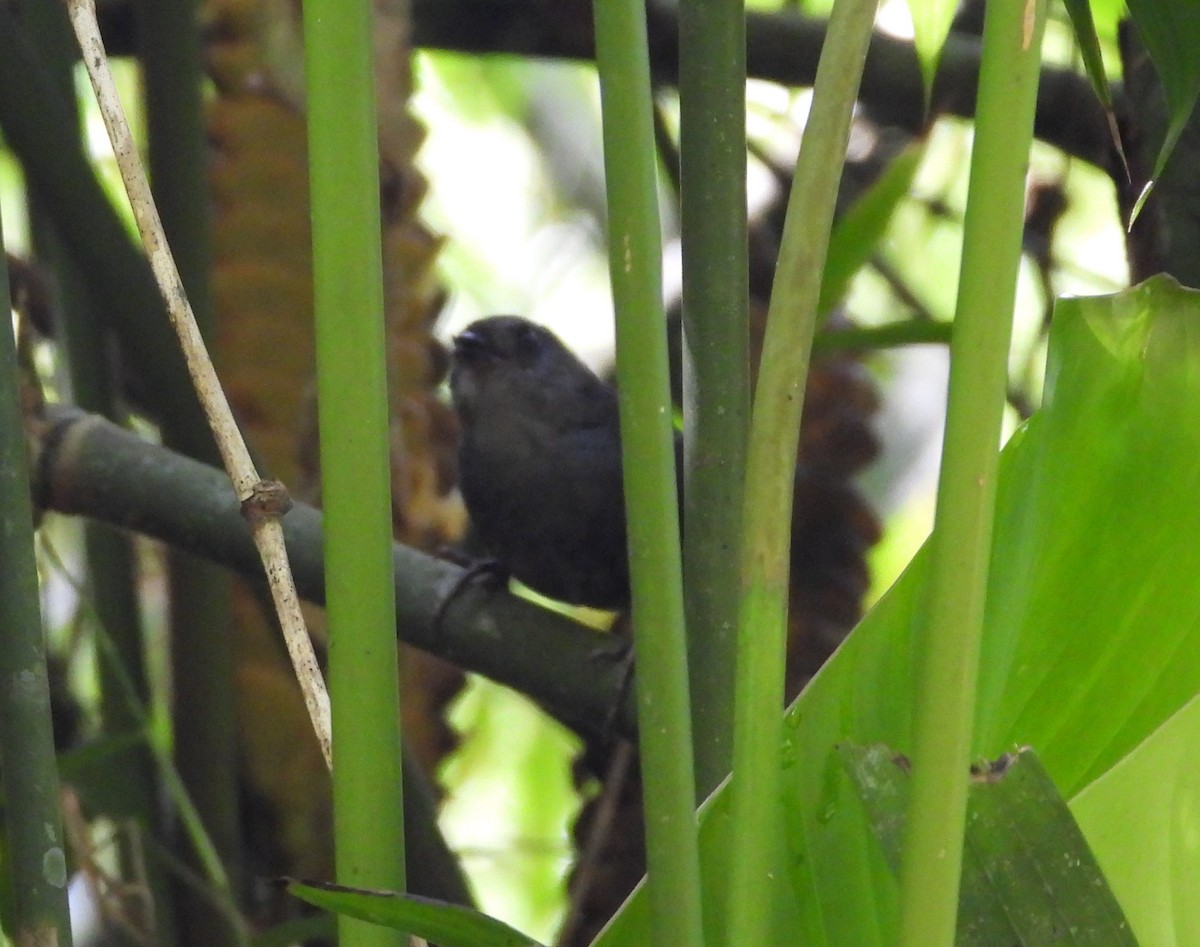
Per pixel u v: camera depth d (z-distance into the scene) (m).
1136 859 3.92
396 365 5.58
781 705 3.19
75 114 5.55
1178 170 5.48
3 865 5.44
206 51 5.57
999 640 4.51
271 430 5.56
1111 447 4.57
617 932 4.06
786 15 5.61
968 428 2.96
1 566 4.17
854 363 5.59
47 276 5.56
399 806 3.52
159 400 5.51
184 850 5.54
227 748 5.54
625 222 3.35
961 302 2.98
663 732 3.25
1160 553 4.51
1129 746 4.44
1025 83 2.94
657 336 3.35
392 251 5.58
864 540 5.57
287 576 3.88
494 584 5.51
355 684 3.48
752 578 3.19
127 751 5.55
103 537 5.55
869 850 4.16
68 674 5.58
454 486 5.70
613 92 3.35
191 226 5.52
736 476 4.86
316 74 3.47
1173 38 4.37
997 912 3.38
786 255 3.22
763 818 3.15
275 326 5.57
